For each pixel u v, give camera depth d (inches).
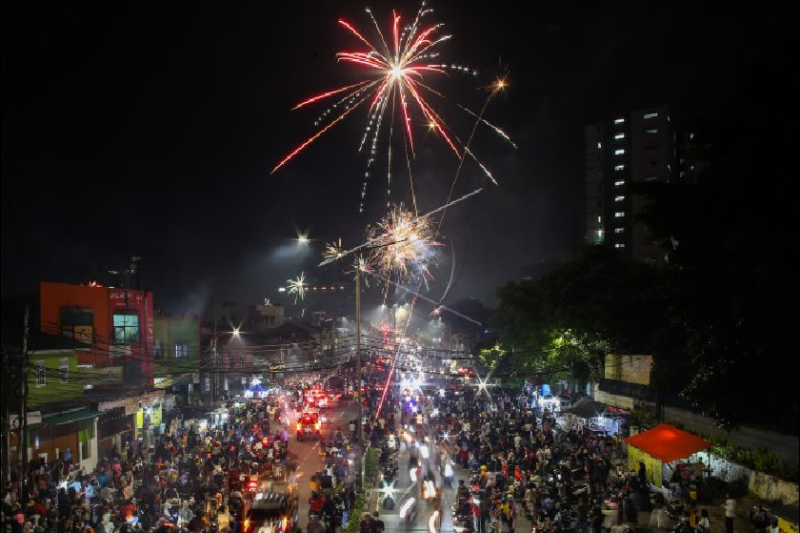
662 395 1259.2
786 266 569.9
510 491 968.9
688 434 962.1
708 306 668.7
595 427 1460.4
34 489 984.3
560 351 1668.3
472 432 1514.5
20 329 1393.9
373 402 2225.6
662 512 902.4
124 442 1488.7
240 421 1711.4
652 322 1172.5
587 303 1544.0
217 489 1047.0
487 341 2815.0
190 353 2124.8
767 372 629.9
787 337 590.6
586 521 883.4
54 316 1512.1
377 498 1154.7
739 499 949.8
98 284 2007.9
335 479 1220.5
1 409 998.4
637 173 3230.8
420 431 1717.5
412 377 2805.1
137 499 981.8
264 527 877.2
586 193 3366.1
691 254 657.6
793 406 642.2
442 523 1002.1
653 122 3213.6
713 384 671.8
